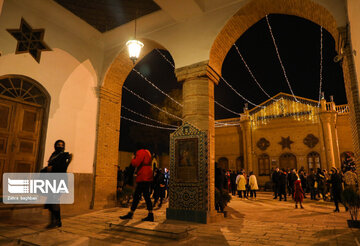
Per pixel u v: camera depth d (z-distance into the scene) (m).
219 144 24.39
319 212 7.88
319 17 6.31
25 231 4.61
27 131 7.30
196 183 6.06
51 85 7.85
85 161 8.47
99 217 6.37
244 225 5.54
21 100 7.23
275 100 22.31
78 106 8.52
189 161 6.27
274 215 7.16
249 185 13.66
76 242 3.89
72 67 8.49
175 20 7.72
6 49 6.88
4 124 6.85
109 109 9.50
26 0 7.38
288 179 13.14
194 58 7.13
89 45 9.13
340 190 8.00
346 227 5.32
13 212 6.34
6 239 4.13
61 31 8.30
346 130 19.89
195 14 7.38
